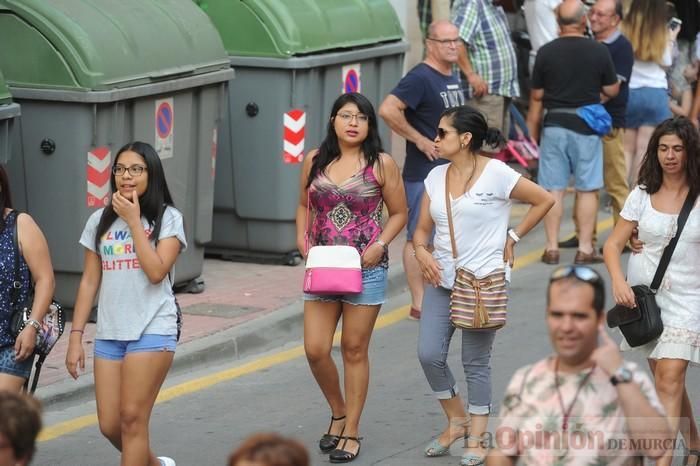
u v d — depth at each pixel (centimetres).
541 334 3103
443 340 2241
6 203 1966
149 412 1980
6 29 2895
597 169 3759
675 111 4672
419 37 4862
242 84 3509
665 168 2008
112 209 1967
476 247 2177
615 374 1365
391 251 3794
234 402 2622
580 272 1374
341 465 2264
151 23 3086
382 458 2297
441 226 2197
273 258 3631
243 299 3259
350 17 3697
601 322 1368
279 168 3528
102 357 1973
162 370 1969
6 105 2667
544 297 3469
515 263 3850
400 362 2908
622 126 3900
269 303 3228
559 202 3791
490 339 2223
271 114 3503
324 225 2258
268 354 2973
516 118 4744
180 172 3197
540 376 1387
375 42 3775
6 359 1942
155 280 1947
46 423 2452
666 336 2008
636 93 4203
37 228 1967
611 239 2072
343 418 2342
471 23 3959
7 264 1936
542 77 3747
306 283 2220
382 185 2256
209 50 3247
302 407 2595
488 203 2170
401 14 4744
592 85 3697
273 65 3459
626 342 2048
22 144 2931
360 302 2250
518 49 5094
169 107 3127
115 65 2925
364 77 3756
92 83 2870
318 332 2275
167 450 2334
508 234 2211
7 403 1251
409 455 2311
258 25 3466
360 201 2241
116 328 1952
